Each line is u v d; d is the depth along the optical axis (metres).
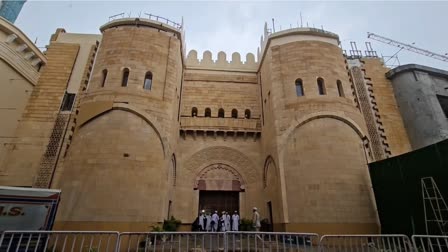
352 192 14.83
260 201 19.97
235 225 16.88
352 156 15.83
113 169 13.86
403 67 21.84
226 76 24.14
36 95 18.62
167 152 16.05
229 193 20.84
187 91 23.11
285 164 16.33
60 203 13.19
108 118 15.10
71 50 20.47
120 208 13.20
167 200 16.62
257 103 23.39
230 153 21.36
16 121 17.41
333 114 16.66
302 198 15.05
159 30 19.08
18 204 10.41
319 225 14.22
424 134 19.61
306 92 17.62
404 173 12.86
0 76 16.28
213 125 21.48
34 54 18.55
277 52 19.88
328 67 18.36
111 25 18.52
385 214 13.59
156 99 16.58
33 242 9.37
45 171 16.59
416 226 11.90
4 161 16.42
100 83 16.48
